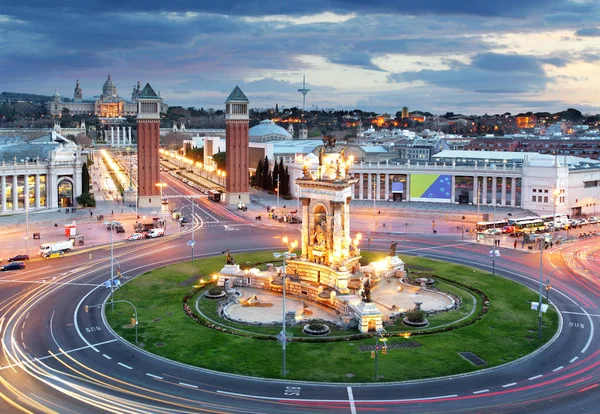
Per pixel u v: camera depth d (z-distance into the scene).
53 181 196.50
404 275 109.06
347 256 100.75
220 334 79.06
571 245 143.38
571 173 191.00
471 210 195.25
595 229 166.62
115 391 61.12
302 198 104.06
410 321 83.81
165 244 144.25
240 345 74.88
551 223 166.00
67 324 82.75
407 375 65.50
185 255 130.88
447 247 140.88
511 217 181.50
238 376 65.12
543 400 59.25
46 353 71.81
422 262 123.50
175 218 184.25
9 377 64.69
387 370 66.88
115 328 81.12
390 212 196.38
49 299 95.12
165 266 119.31
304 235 104.88
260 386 62.66
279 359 70.31
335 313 90.00
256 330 81.62
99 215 183.88
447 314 88.69
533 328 81.75
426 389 62.03
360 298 88.31
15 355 71.12
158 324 83.12
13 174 184.75
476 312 89.25
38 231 159.88
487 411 56.75
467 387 62.50
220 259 126.19
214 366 67.94
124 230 163.75
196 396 60.03
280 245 142.88
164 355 71.25
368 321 80.88
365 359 70.25
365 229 166.25
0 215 181.50
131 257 128.50
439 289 102.56
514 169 197.00
